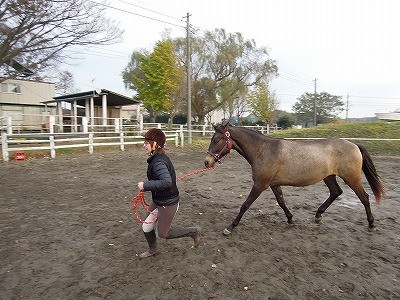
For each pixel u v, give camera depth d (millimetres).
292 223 4809
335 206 6016
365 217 5328
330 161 4367
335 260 3598
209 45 33781
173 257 3578
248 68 35062
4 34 12664
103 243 3979
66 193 6570
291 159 4258
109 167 10141
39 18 12805
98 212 5289
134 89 41562
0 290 2900
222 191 7168
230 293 2881
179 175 9258
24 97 26609
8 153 10773
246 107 40375
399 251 3898
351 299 2842
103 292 2875
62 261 3484
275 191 4703
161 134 3072
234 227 4418
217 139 4410
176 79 27391
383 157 14211
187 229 3418
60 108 21750
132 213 5273
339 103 66375
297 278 3176
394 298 2877
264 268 3361
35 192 6594
